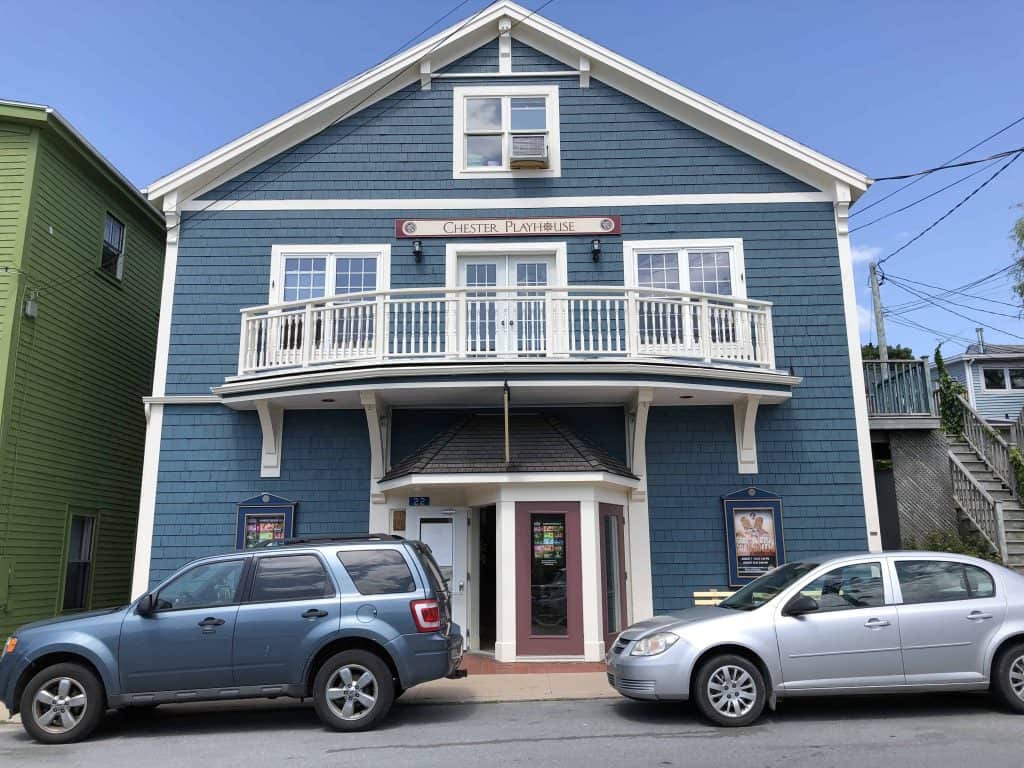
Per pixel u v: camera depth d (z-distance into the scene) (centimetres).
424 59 1298
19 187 1202
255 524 1170
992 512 1259
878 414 1352
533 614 1052
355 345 1199
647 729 701
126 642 709
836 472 1194
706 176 1280
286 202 1272
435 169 1280
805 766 573
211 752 648
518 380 1077
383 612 723
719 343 1170
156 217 1603
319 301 1142
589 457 1088
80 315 1351
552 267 1263
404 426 1205
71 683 705
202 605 727
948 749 610
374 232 1262
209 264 1255
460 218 1265
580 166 1280
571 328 1157
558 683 915
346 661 718
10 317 1160
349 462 1195
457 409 1210
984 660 715
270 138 1273
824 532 1177
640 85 1301
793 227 1266
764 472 1195
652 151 1286
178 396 1204
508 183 1277
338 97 1284
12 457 1159
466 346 1112
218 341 1230
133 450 1546
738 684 705
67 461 1308
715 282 1253
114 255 1482
